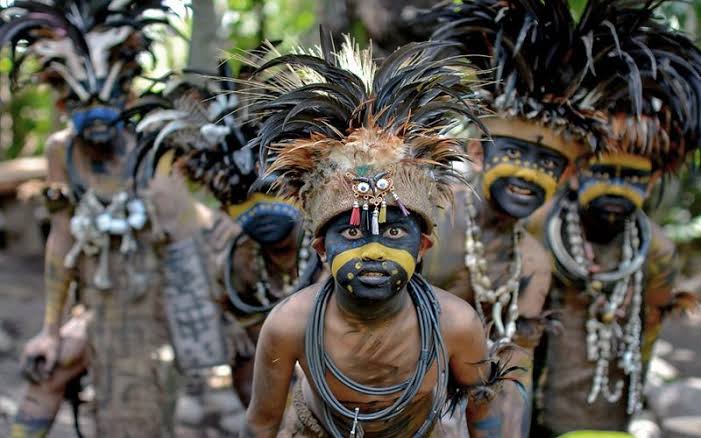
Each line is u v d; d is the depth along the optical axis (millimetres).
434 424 2602
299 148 2426
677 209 10109
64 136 4258
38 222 8375
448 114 2664
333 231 2383
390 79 2479
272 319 2561
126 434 4250
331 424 2604
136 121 4148
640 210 3781
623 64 3264
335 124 2484
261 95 2713
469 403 2727
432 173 2498
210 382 5664
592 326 3734
